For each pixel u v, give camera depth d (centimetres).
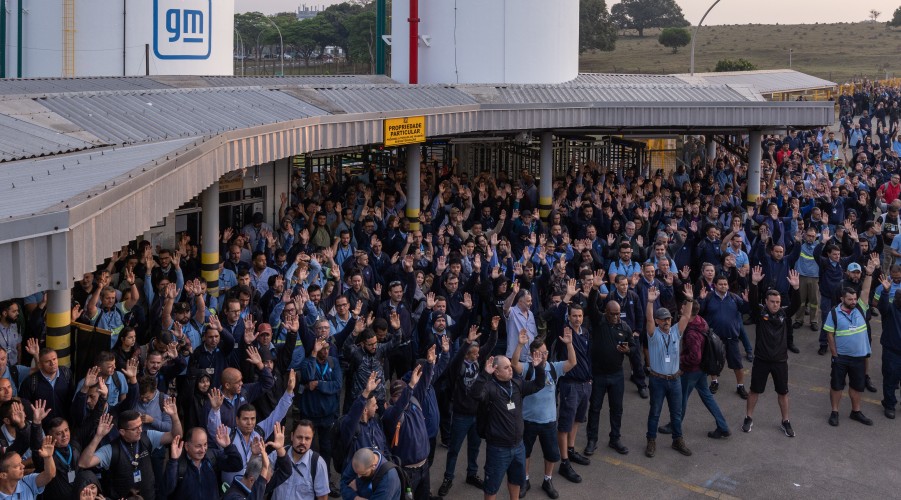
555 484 1061
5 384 737
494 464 926
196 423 874
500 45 2414
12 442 742
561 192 2098
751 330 1717
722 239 1808
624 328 1125
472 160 2559
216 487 771
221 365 948
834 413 1266
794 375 1472
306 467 769
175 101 1427
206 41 3069
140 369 935
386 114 1559
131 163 854
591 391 1134
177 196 896
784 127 2311
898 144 3697
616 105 2014
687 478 1088
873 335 1692
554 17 2458
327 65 11200
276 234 1595
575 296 1279
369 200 1734
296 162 2197
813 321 1703
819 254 1642
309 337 1038
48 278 604
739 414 1296
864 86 5884
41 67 2962
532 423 992
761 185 2527
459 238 1688
